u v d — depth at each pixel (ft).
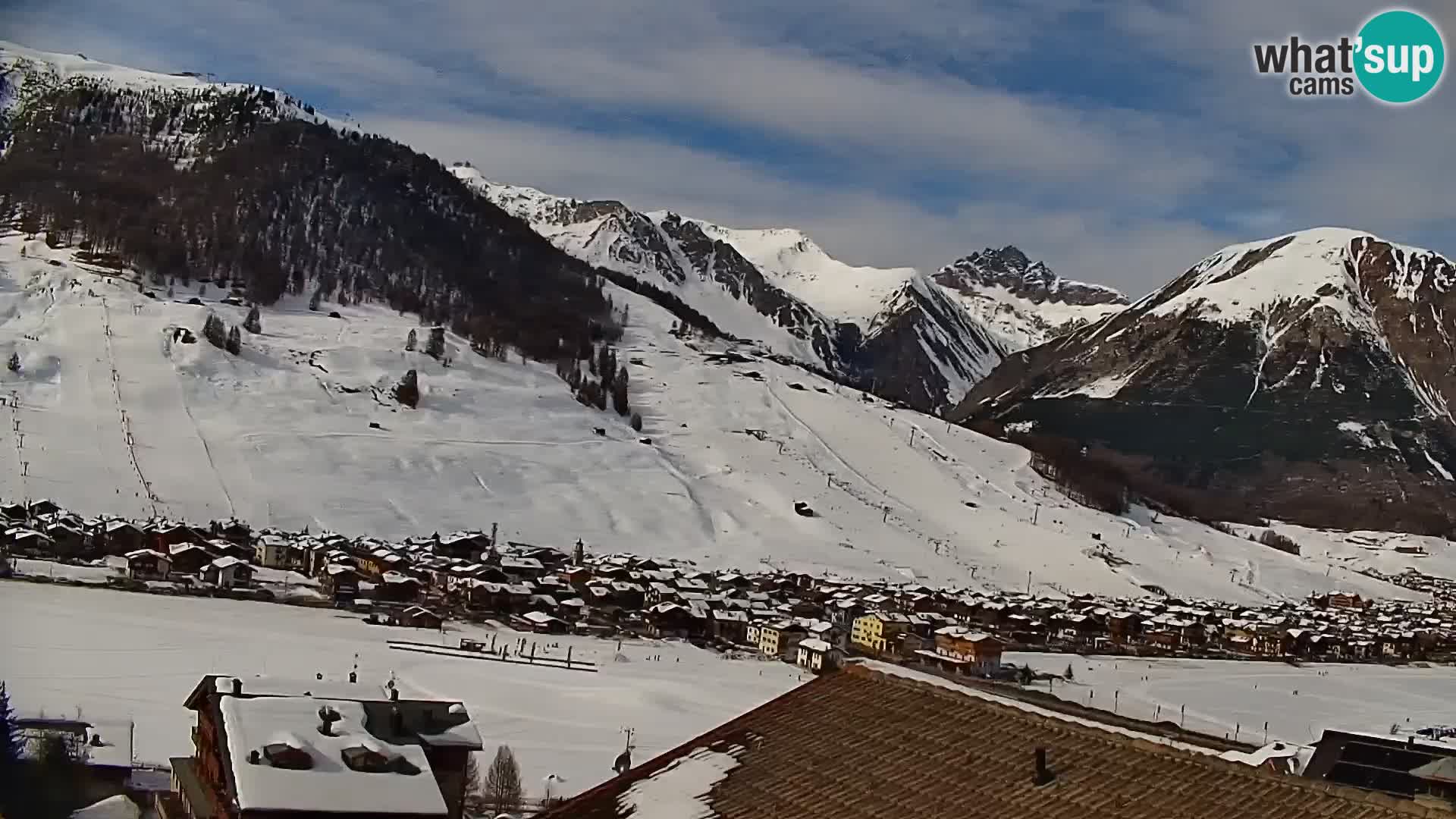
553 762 189.06
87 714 182.91
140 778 150.00
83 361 605.31
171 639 260.42
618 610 409.69
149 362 620.08
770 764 61.31
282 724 113.29
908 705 63.41
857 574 563.07
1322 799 49.19
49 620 267.59
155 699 199.52
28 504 418.51
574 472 636.07
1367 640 515.50
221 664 239.91
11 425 517.55
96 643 246.88
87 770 146.61
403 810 104.42
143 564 350.43
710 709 252.01
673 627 385.91
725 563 555.28
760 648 379.35
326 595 359.25
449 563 422.41
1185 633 488.02
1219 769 52.03
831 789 57.41
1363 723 328.08
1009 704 61.62
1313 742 286.46
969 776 55.67
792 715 65.67
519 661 292.20
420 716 133.18
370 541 470.80
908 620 432.66
